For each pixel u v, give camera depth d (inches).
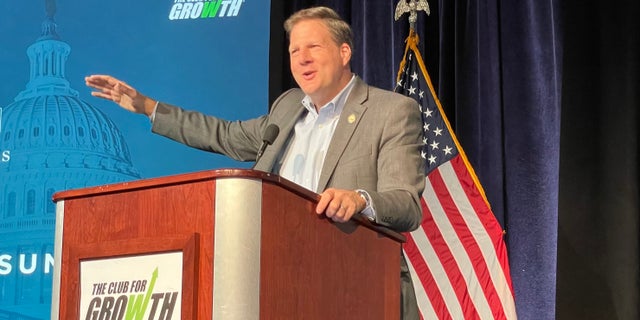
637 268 124.8
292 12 154.8
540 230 136.2
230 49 148.1
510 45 141.9
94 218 60.9
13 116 148.1
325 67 85.4
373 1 151.9
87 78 93.5
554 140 137.6
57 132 146.7
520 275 135.9
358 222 66.2
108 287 58.5
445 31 145.9
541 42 140.3
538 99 139.3
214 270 53.6
